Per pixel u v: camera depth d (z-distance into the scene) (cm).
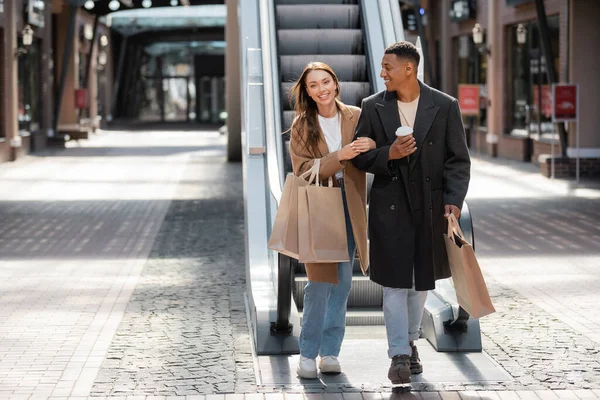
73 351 714
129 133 4697
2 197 1800
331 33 1161
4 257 1159
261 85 989
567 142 2106
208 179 2178
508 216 1494
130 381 635
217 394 608
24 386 624
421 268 612
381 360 691
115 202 1728
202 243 1267
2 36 2627
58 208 1639
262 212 876
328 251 609
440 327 716
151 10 5397
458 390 615
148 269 1075
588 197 1723
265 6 1139
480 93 3038
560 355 696
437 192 616
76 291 949
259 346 704
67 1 3450
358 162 606
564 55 2117
